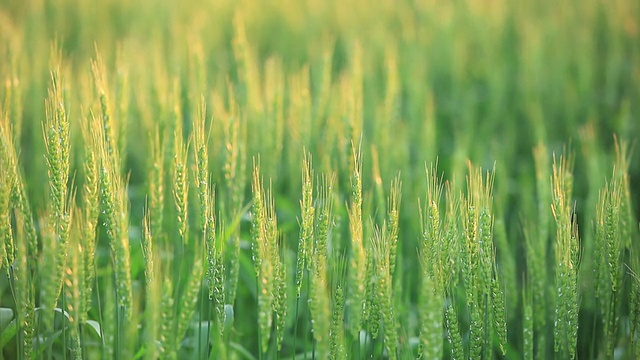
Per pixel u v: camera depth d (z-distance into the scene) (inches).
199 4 492.4
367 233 168.6
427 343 143.5
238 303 229.9
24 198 167.3
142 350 173.9
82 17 452.4
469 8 505.4
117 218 152.8
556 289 166.4
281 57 420.2
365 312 161.3
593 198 230.8
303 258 159.3
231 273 176.4
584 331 205.6
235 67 398.6
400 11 525.3
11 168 163.9
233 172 212.8
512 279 209.5
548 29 467.8
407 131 327.3
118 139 224.4
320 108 281.7
